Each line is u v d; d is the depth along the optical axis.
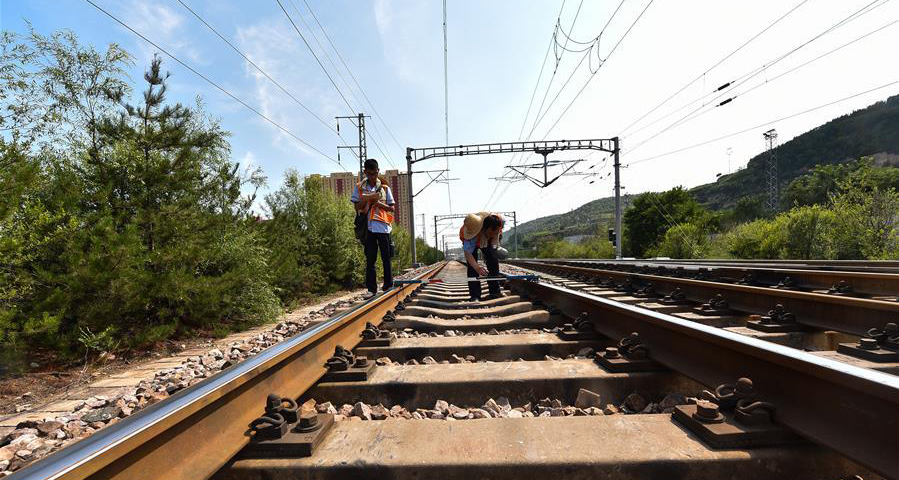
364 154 28.47
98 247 4.93
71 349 4.83
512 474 1.40
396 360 3.22
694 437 1.53
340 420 1.95
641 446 1.47
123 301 5.14
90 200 5.60
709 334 1.96
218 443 1.52
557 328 3.97
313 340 2.43
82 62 5.67
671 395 2.14
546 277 10.27
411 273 15.75
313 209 13.13
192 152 6.46
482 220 6.52
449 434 1.62
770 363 1.68
